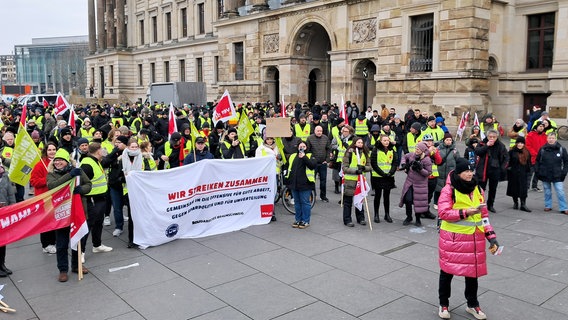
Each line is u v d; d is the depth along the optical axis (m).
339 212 12.47
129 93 70.00
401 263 8.64
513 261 8.74
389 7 28.69
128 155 10.14
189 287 7.66
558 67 25.83
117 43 69.62
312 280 7.89
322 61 38.59
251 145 14.80
